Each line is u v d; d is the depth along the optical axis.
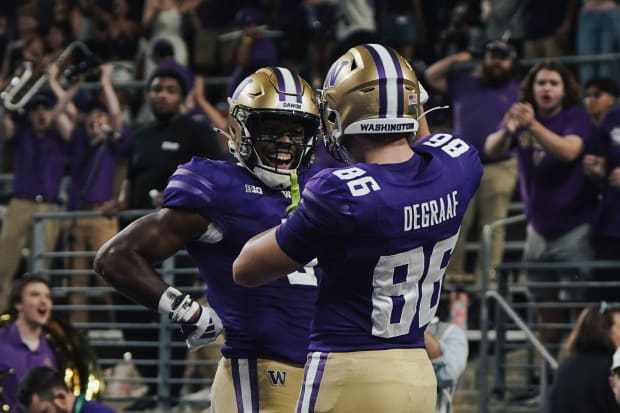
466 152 10.27
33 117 28.16
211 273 11.87
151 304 11.45
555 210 21.64
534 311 24.52
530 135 21.72
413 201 9.68
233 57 31.59
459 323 23.12
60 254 24.81
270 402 11.72
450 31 29.47
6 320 20.36
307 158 11.93
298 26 31.67
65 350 20.70
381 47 10.01
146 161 23.11
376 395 9.71
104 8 35.28
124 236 11.60
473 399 23.11
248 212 11.64
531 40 29.39
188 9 33.38
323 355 9.88
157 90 22.97
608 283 20.59
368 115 9.78
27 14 35.84
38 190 28.19
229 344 11.87
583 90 26.94
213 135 23.50
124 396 24.62
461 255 24.84
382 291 9.75
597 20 27.84
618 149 20.83
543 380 20.45
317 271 11.83
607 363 16.56
